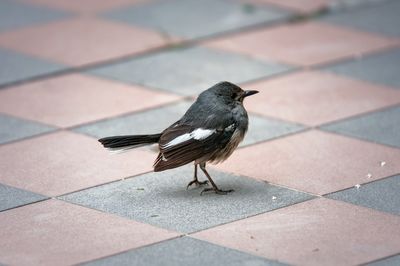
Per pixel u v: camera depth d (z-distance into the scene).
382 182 13.01
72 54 18.47
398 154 13.98
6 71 17.67
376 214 12.00
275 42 19.03
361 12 20.75
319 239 11.30
